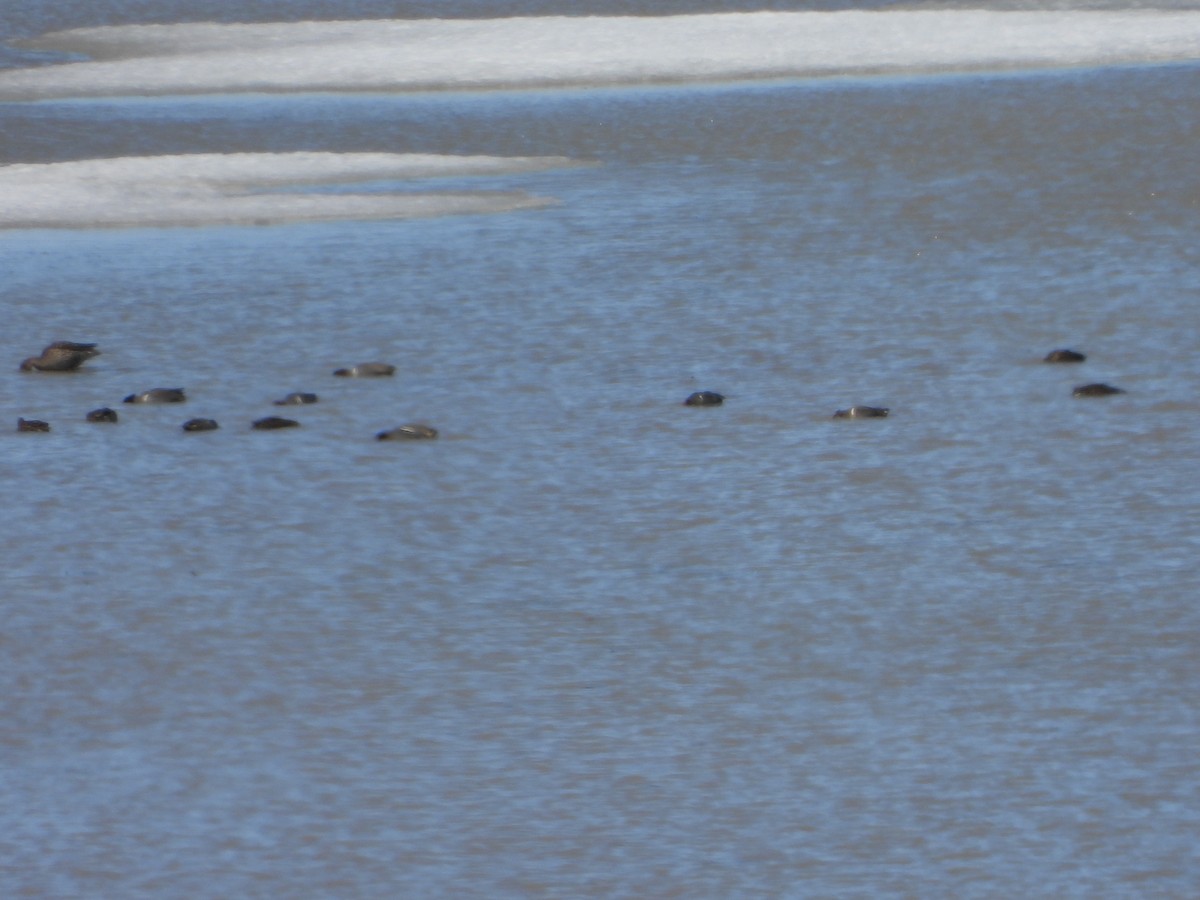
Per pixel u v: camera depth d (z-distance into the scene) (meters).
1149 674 35.97
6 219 92.12
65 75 166.50
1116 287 71.06
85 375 63.34
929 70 151.88
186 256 82.81
